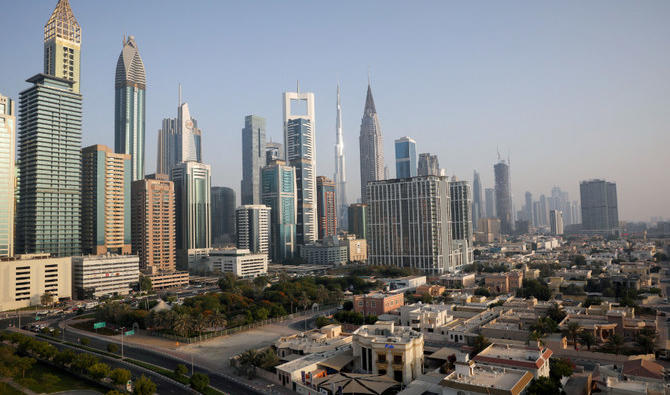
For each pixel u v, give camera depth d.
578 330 178.25
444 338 195.62
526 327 189.62
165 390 142.25
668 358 163.62
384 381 135.12
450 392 114.00
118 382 140.00
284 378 145.62
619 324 189.62
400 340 148.88
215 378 154.38
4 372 146.62
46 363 173.88
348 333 198.00
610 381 115.00
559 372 131.25
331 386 133.38
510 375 119.12
